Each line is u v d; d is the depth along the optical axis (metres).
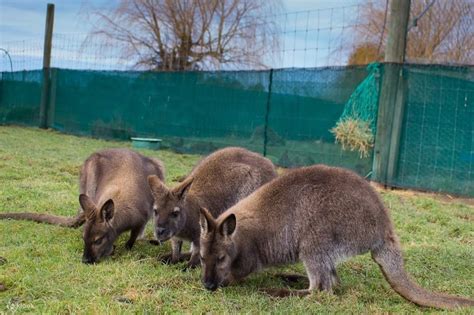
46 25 8.45
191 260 2.36
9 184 3.84
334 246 2.03
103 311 1.74
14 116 9.00
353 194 2.05
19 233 2.66
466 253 2.69
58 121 8.19
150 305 1.83
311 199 2.07
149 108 6.85
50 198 3.49
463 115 4.14
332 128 4.84
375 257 2.06
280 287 2.16
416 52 7.09
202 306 1.86
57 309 1.76
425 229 3.17
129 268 2.21
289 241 2.09
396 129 4.39
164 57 9.08
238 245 2.07
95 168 2.94
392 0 4.40
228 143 5.91
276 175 2.71
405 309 1.93
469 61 6.88
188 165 5.25
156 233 2.30
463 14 6.92
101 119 7.49
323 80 4.96
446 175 4.22
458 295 2.15
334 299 1.97
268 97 5.46
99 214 2.36
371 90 4.51
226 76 5.90
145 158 3.06
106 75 7.38
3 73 9.23
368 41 7.47
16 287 1.95
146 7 8.92
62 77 8.09
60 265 2.22
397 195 4.15
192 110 6.31
